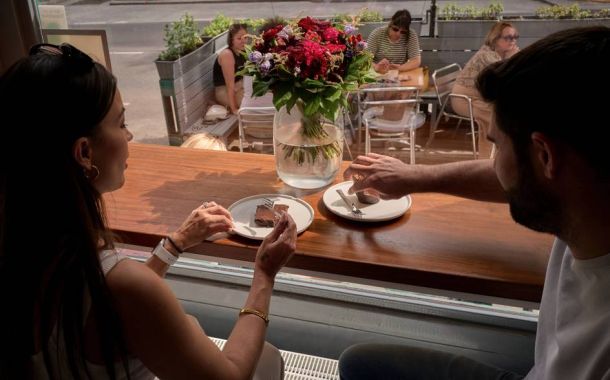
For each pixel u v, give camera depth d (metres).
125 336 0.86
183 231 1.25
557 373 0.88
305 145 1.42
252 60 1.30
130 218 1.40
